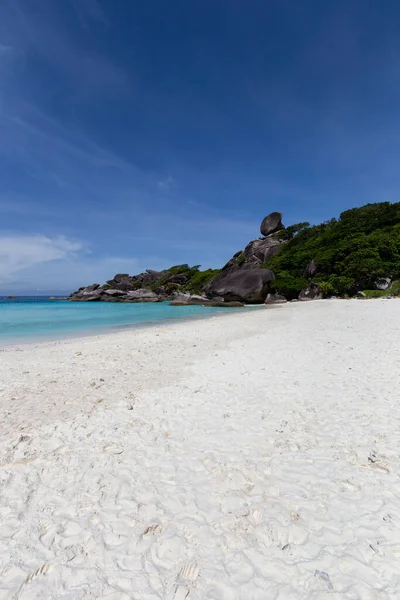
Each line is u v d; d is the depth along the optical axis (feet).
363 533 7.18
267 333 36.55
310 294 99.55
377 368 19.62
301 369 20.56
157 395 16.94
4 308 105.81
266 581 6.13
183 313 77.20
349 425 12.49
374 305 62.49
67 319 64.69
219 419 13.74
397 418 12.83
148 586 6.11
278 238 166.91
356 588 5.89
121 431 12.82
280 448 11.14
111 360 25.20
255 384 18.10
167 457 10.83
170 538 7.28
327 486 8.91
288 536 7.19
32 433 12.73
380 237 99.96
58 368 22.98
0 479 9.62
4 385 19.12
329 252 107.34
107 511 8.23
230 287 110.32
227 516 7.90
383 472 9.39
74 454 11.08
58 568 6.54
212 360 24.44
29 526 7.72
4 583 6.20
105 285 197.98
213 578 6.25
